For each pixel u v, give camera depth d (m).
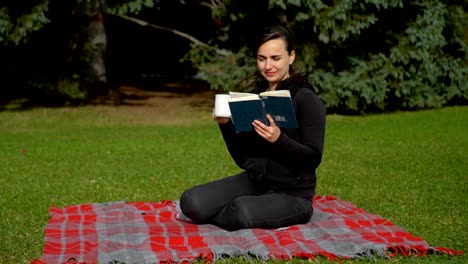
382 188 7.08
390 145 10.57
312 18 14.30
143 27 22.64
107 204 5.90
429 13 15.20
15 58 16.31
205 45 15.75
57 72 16.55
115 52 23.02
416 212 5.93
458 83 17.05
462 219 5.65
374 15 14.45
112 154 9.84
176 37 23.11
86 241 4.62
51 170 8.48
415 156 9.38
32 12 14.52
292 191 4.96
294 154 4.66
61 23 16.41
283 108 4.46
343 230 4.80
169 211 5.57
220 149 10.34
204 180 7.73
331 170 8.25
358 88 14.96
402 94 16.12
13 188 7.26
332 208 5.66
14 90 18.42
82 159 9.38
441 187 7.15
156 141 11.38
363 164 8.73
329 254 4.31
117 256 4.26
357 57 15.41
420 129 12.83
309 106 4.77
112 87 17.84
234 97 4.59
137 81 23.05
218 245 4.46
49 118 15.12
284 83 4.88
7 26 14.48
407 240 4.61
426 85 16.38
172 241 4.59
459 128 12.96
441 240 4.93
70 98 17.45
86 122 14.59
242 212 4.78
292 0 13.60
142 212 5.57
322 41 14.77
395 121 14.37
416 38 15.28
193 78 24.44
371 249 4.36
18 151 10.29
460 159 9.12
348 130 12.78
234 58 15.17
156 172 8.25
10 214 5.93
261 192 5.10
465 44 16.66
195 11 22.28
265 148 4.95
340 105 15.68
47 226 5.11
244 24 15.27
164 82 23.00
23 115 15.52
